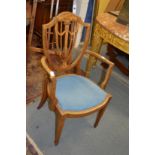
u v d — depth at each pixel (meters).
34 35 2.80
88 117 1.91
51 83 1.36
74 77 1.67
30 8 2.44
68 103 1.42
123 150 1.67
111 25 1.90
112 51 2.67
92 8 2.87
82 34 2.95
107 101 1.55
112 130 1.83
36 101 1.96
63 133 1.72
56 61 1.78
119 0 2.76
